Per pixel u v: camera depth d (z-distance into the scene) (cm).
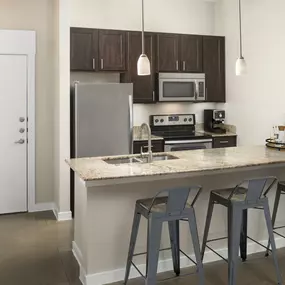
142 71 337
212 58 555
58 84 439
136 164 306
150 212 254
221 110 560
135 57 509
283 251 346
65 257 333
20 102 466
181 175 288
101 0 511
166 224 307
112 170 282
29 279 292
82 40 478
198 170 282
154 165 300
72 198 445
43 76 474
